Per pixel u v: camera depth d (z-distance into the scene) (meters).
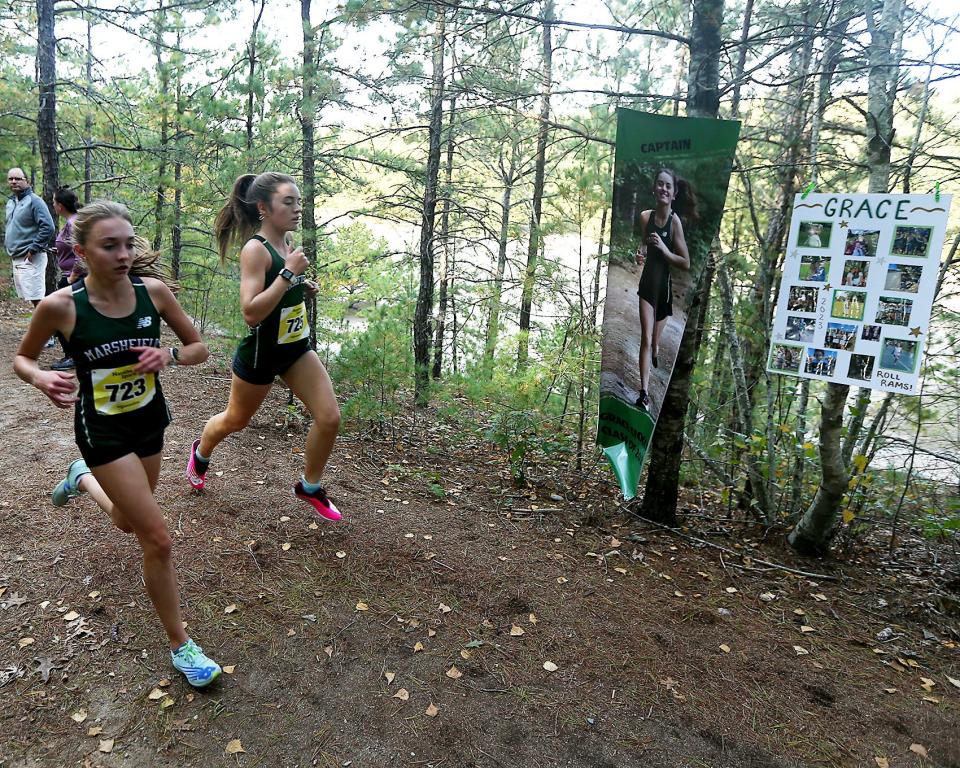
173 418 5.54
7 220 6.73
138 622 2.90
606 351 3.97
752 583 4.07
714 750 2.60
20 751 2.24
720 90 4.30
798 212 3.83
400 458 5.80
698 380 6.13
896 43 4.34
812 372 3.89
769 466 4.78
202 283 9.86
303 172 9.52
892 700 3.04
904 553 4.95
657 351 3.66
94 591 3.06
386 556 3.75
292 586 3.34
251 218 3.34
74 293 2.23
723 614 3.63
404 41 7.81
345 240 13.98
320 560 3.61
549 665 3.00
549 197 7.04
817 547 4.53
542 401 6.05
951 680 3.24
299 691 2.66
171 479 4.22
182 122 9.80
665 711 2.79
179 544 3.52
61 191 5.64
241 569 3.41
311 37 8.73
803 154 5.74
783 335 3.96
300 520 3.97
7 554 3.26
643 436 3.78
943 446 5.58
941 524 4.27
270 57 9.98
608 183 6.09
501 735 2.55
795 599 3.93
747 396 5.20
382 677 2.80
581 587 3.72
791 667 3.21
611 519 4.76
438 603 3.38
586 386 6.39
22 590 3.01
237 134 9.68
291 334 3.34
